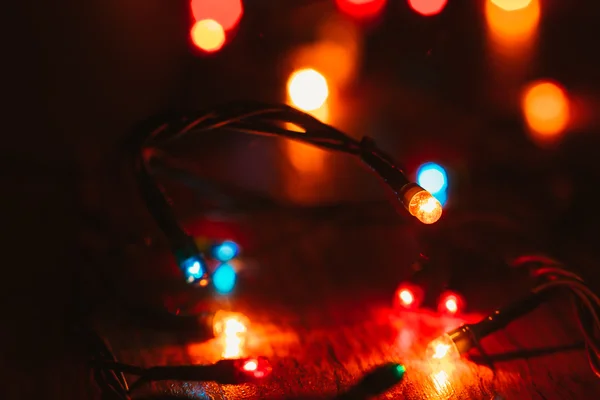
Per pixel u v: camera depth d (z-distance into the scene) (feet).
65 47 2.50
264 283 1.16
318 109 2.09
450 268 1.09
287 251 1.28
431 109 2.05
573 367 0.90
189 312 1.02
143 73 2.37
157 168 1.30
